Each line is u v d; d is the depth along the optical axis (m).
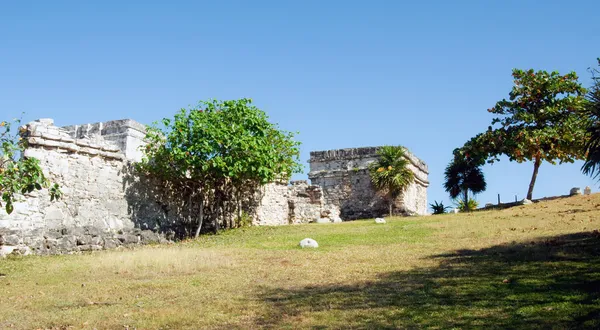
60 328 10.44
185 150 27.70
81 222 23.73
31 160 14.95
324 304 11.46
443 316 10.11
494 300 10.87
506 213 29.20
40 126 22.80
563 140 34.78
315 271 15.34
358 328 9.71
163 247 23.19
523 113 36.12
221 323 10.45
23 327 10.56
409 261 16.00
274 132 32.62
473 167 44.12
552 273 12.51
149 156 27.75
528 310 10.00
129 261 17.44
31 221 21.48
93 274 15.88
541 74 36.59
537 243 17.08
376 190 41.75
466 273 13.47
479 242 18.95
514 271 13.14
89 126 38.81
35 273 16.30
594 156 15.49
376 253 18.05
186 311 11.31
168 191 29.11
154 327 10.32
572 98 35.06
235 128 28.31
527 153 35.72
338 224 30.81
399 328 9.58
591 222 21.33
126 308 11.76
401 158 42.59
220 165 27.42
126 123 37.97
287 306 11.45
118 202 25.89
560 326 9.02
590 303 10.02
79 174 24.03
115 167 25.92
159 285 13.99
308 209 37.09
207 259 17.94
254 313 11.03
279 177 34.59
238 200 32.62
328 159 44.41
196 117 27.98
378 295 11.95
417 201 46.03
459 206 44.78
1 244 19.77
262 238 25.12
